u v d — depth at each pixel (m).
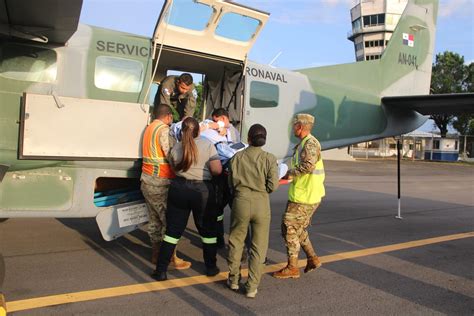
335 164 27.86
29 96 4.33
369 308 3.77
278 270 4.74
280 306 3.76
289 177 4.39
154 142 4.41
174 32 4.94
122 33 5.14
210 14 4.85
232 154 4.46
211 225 4.40
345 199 10.91
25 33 4.34
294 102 7.29
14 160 4.41
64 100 4.48
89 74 4.84
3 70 4.45
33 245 5.40
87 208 4.74
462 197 12.20
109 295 3.88
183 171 4.14
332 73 8.66
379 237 6.53
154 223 4.65
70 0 3.56
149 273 4.51
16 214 4.47
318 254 5.45
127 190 5.24
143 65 5.10
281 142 7.07
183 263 4.70
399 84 9.84
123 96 5.02
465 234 6.93
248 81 6.45
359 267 4.95
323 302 3.88
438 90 51.81
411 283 4.46
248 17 5.01
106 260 4.89
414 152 40.22
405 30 9.93
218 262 5.00
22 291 3.90
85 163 4.68
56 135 4.46
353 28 67.50
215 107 6.61
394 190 13.55
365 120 8.75
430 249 5.88
